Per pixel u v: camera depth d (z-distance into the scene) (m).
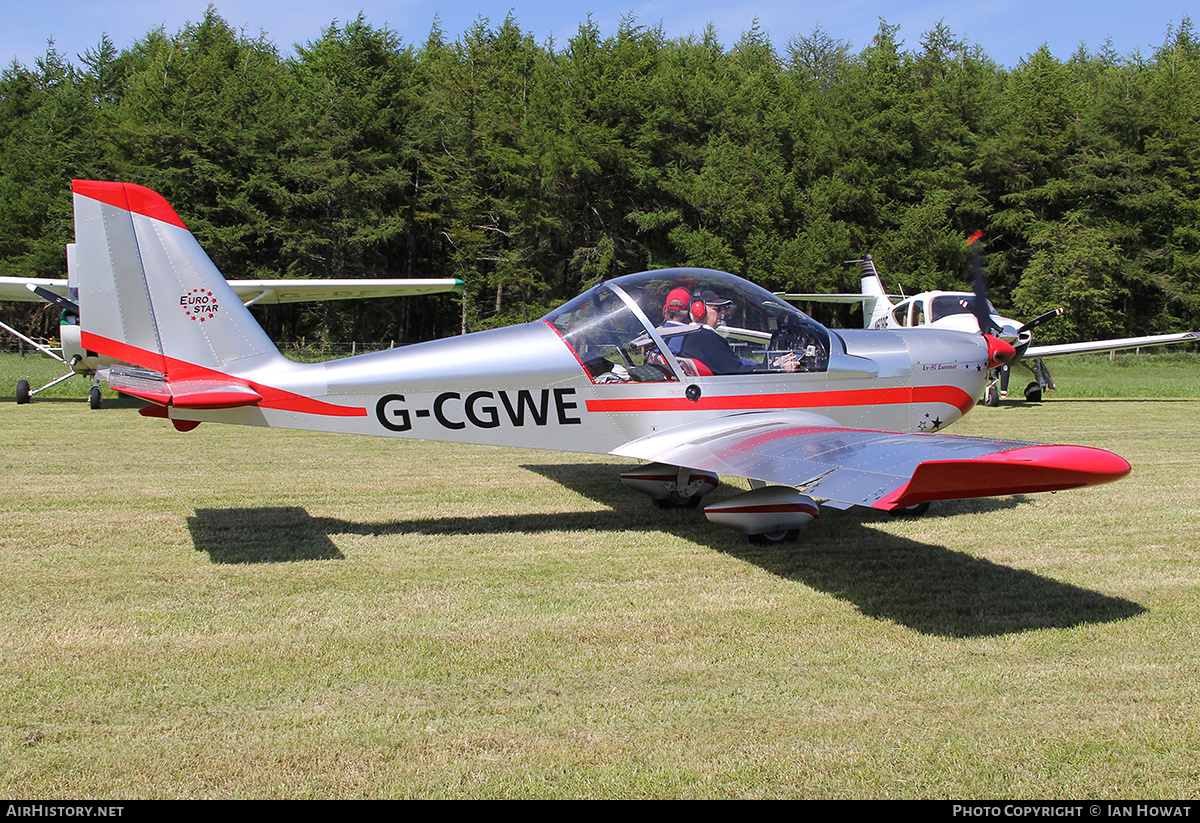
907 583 4.56
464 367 5.37
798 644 3.69
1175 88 38.81
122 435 10.26
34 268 35.69
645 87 36.53
